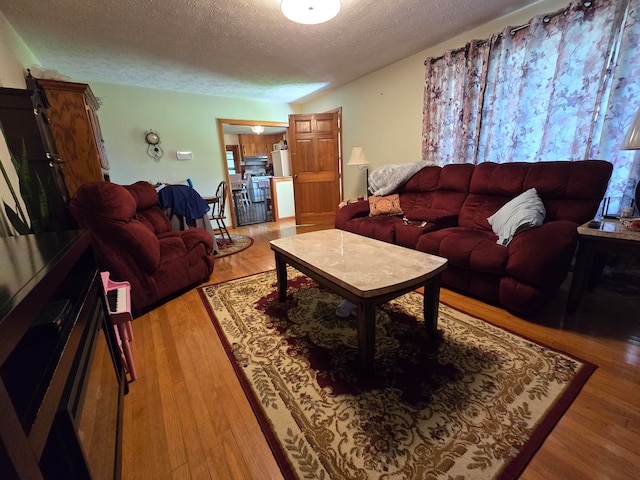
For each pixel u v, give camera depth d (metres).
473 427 1.08
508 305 1.84
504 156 2.73
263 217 6.22
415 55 3.40
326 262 1.60
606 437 1.02
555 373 1.33
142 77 3.79
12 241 0.97
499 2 2.32
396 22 2.55
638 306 1.91
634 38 1.91
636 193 1.82
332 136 4.90
